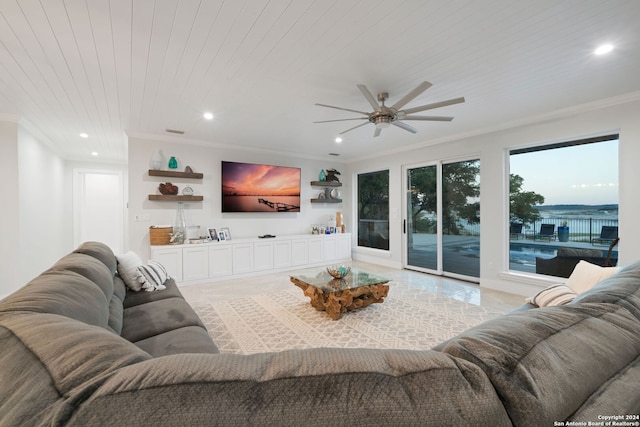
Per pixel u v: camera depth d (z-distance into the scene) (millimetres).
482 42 2135
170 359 484
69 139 4902
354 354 512
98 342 585
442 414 436
